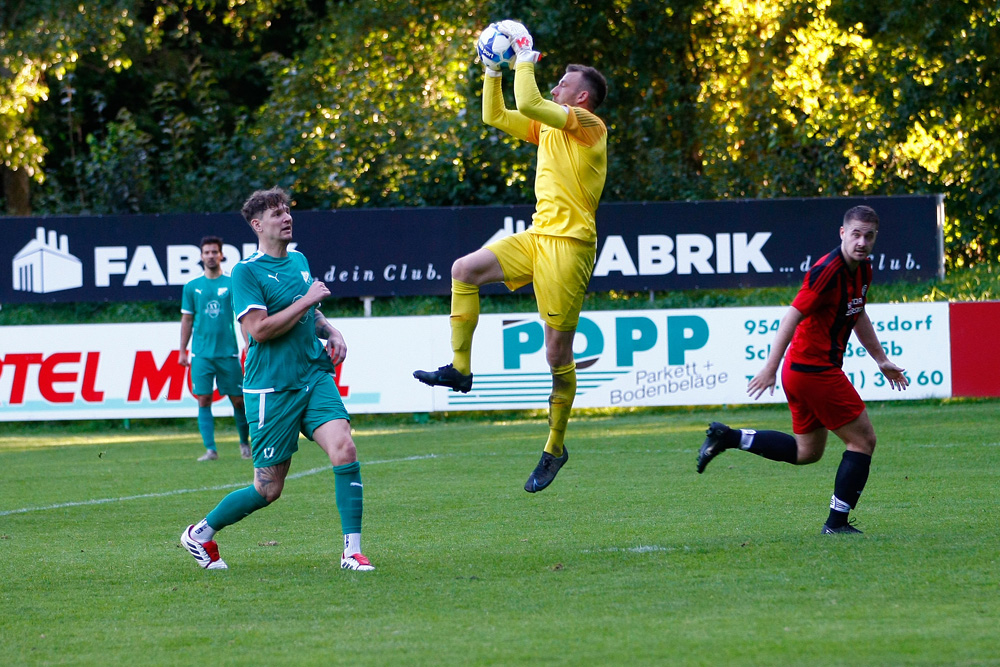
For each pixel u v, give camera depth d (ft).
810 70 208.23
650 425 123.95
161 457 107.34
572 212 51.80
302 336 50.52
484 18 215.31
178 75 260.42
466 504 70.79
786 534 55.31
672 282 152.05
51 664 35.58
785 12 209.97
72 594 46.14
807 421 55.77
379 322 136.46
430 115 188.14
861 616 38.45
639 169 180.55
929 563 46.47
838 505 54.54
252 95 280.51
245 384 50.80
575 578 46.34
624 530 58.90
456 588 45.21
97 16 211.00
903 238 150.82
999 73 189.57
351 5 236.84
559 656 34.63
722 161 182.09
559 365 54.03
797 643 35.17
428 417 142.61
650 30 202.08
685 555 50.21
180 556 55.31
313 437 50.78
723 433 56.08
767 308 135.95
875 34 207.82
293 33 276.62
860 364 133.69
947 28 191.83
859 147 180.86
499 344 136.46
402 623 39.75
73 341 137.90
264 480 50.65
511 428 127.75
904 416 120.98
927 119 190.80
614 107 203.51
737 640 35.78
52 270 151.43
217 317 102.47
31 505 75.41
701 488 74.90
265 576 49.03
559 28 197.57
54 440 131.34
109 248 151.64
